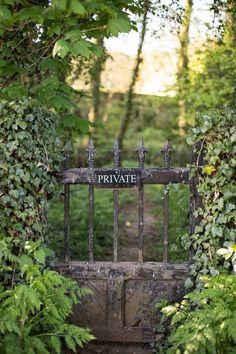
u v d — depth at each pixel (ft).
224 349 11.48
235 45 23.25
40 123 14.32
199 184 14.14
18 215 13.98
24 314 11.01
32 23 16.03
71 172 14.66
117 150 14.67
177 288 14.51
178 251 22.08
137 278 14.56
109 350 14.52
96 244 23.39
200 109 32.68
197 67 31.24
